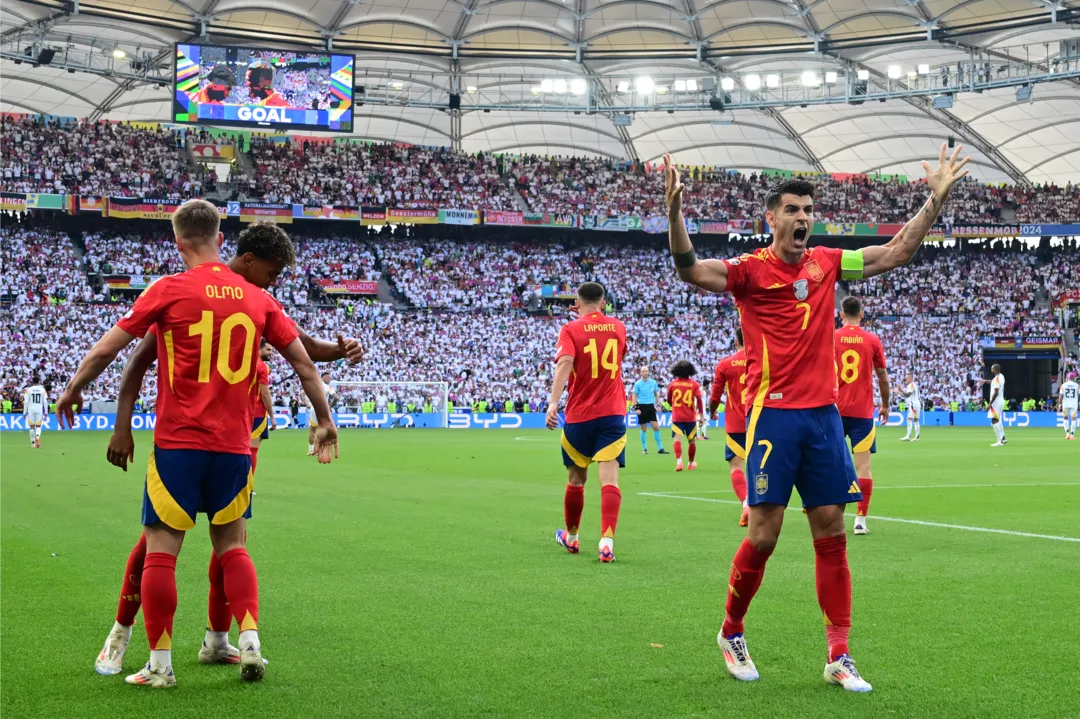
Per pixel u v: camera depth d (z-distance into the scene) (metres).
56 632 5.79
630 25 42.88
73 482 15.95
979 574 7.60
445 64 47.25
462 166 53.62
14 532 10.09
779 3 40.03
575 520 8.79
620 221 51.59
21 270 44.91
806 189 4.94
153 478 4.72
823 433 4.88
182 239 4.98
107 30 41.97
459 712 4.27
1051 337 51.69
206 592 7.03
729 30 42.75
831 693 4.55
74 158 46.78
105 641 5.48
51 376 41.81
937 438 33.97
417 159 53.19
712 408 11.65
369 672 4.90
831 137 53.53
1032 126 49.81
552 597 6.76
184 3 39.66
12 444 28.28
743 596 4.82
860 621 5.99
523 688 4.62
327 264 50.28
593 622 6.00
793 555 8.48
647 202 54.12
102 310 44.75
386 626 5.90
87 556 8.55
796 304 4.94
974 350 51.69
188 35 42.69
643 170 55.88
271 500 13.45
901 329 52.66
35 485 15.39
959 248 56.81
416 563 8.20
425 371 47.88
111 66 45.75
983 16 39.28
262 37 43.53
